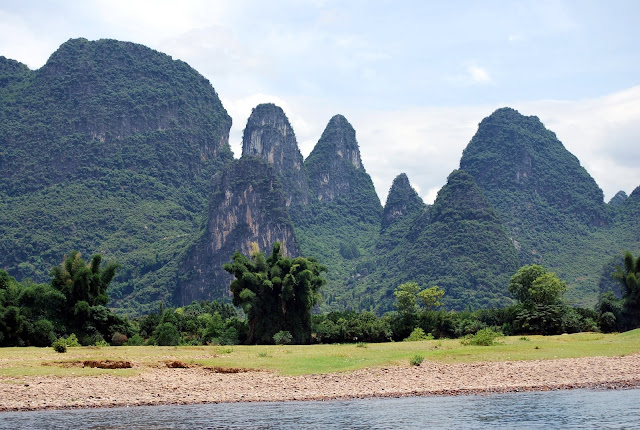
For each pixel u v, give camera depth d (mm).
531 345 60094
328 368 49500
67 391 40469
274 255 94938
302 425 32781
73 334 74000
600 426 31609
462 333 95812
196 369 48562
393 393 41469
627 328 103375
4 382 41906
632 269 106188
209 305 143500
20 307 77375
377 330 94062
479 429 31562
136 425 32719
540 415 34375
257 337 90000
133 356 54375
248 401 39750
